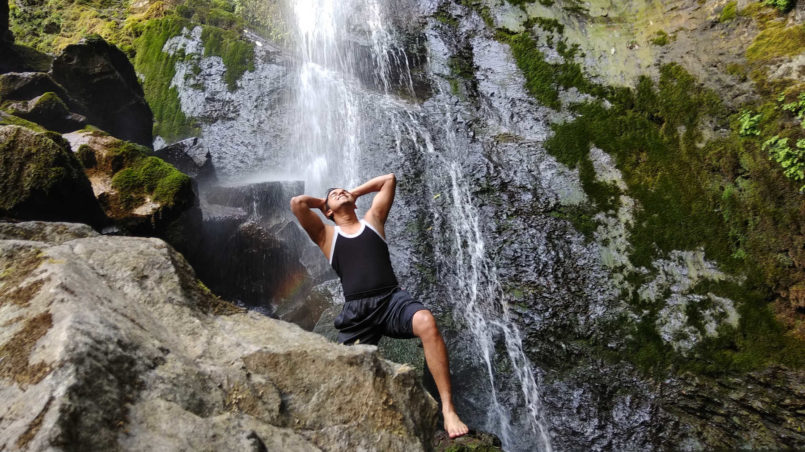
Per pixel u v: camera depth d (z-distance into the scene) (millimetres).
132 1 13133
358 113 10344
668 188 8539
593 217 8617
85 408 1693
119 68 8758
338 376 2479
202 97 10961
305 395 2387
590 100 9680
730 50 8914
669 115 9039
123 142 6590
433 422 2693
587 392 7301
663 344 7473
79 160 5715
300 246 8688
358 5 11859
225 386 2191
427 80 10914
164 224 6043
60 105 7199
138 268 2666
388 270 3320
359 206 9516
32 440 1549
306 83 10984
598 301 7953
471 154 9625
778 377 6832
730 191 8133
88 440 1635
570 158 9227
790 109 7824
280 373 2418
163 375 2041
